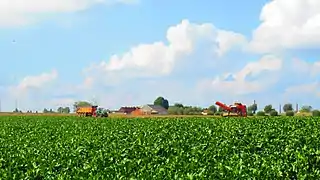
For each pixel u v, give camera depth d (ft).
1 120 240.73
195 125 161.17
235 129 136.67
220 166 66.54
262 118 189.16
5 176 69.62
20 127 185.37
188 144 103.60
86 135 136.77
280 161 71.05
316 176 63.41
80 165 79.15
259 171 63.05
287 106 369.09
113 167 71.82
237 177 60.80
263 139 107.34
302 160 71.92
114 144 106.01
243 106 261.44
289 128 138.51
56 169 76.89
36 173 71.15
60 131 159.22
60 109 486.38
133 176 64.39
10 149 104.17
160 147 95.09
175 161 73.87
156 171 65.62
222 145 97.30
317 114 311.47
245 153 82.79
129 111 471.21
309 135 114.93
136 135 128.77
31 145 112.68
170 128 150.92
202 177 59.57
